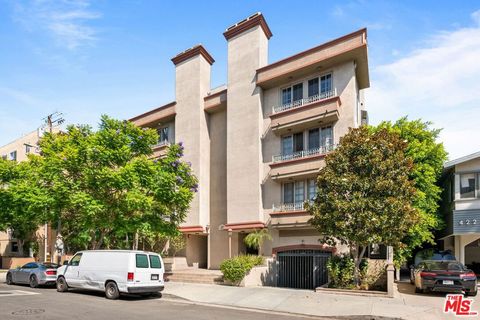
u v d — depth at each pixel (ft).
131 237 83.61
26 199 62.13
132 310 38.14
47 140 70.33
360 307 39.63
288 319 35.47
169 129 91.15
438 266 50.55
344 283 51.08
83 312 36.45
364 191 48.19
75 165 58.70
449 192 72.28
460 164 67.67
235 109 75.77
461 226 65.51
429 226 70.08
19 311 36.70
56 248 95.14
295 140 69.51
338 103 63.46
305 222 62.90
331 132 64.69
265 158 71.82
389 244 48.06
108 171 55.67
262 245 69.41
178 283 59.93
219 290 52.26
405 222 46.78
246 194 71.36
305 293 49.01
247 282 56.39
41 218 69.51
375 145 49.73
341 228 47.06
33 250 111.34
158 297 49.57
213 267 78.79
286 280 66.39
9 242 128.57
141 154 66.54
